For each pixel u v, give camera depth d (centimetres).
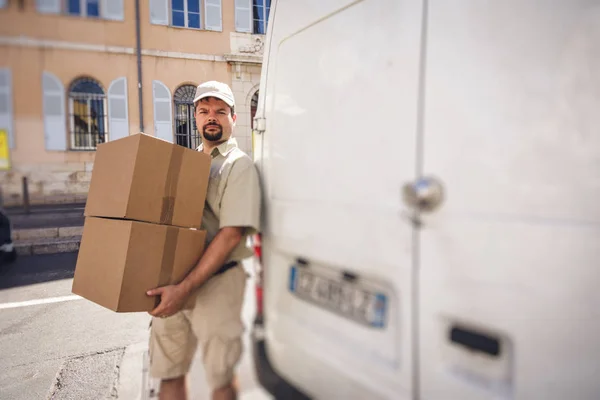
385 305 112
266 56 169
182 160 147
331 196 128
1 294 323
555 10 93
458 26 102
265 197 161
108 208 143
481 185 95
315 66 141
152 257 141
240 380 149
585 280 87
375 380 113
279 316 149
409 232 104
